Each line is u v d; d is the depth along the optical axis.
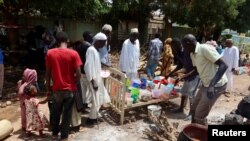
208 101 4.92
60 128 5.11
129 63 7.25
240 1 19.52
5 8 10.59
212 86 4.62
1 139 4.89
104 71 5.90
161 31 22.45
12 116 6.17
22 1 10.05
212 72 4.84
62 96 4.69
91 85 5.39
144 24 21.30
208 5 18.28
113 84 5.98
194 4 18.08
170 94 6.40
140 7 19.27
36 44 11.20
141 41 21.36
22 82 5.20
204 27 21.75
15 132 5.32
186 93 6.34
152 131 5.42
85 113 6.27
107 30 6.82
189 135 4.17
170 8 17.62
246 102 4.81
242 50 23.09
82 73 5.58
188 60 6.14
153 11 20.22
